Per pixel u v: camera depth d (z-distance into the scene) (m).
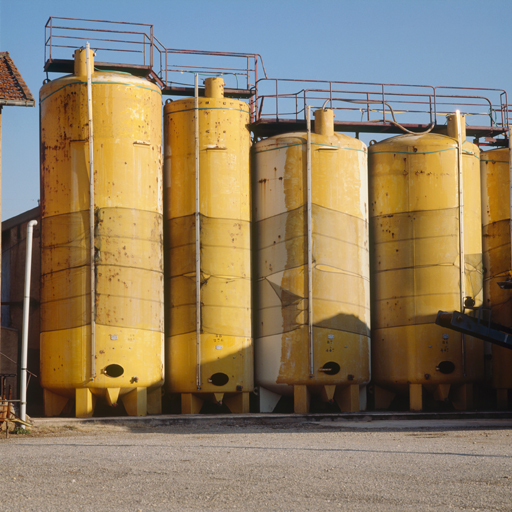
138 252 23.80
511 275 27.97
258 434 18.45
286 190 25.69
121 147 23.80
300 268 25.27
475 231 27.23
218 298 25.06
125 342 23.20
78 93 23.81
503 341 22.86
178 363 24.98
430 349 25.86
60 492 9.55
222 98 26.14
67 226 23.55
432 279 26.14
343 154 26.06
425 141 26.69
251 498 9.14
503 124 29.88
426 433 18.39
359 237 26.09
